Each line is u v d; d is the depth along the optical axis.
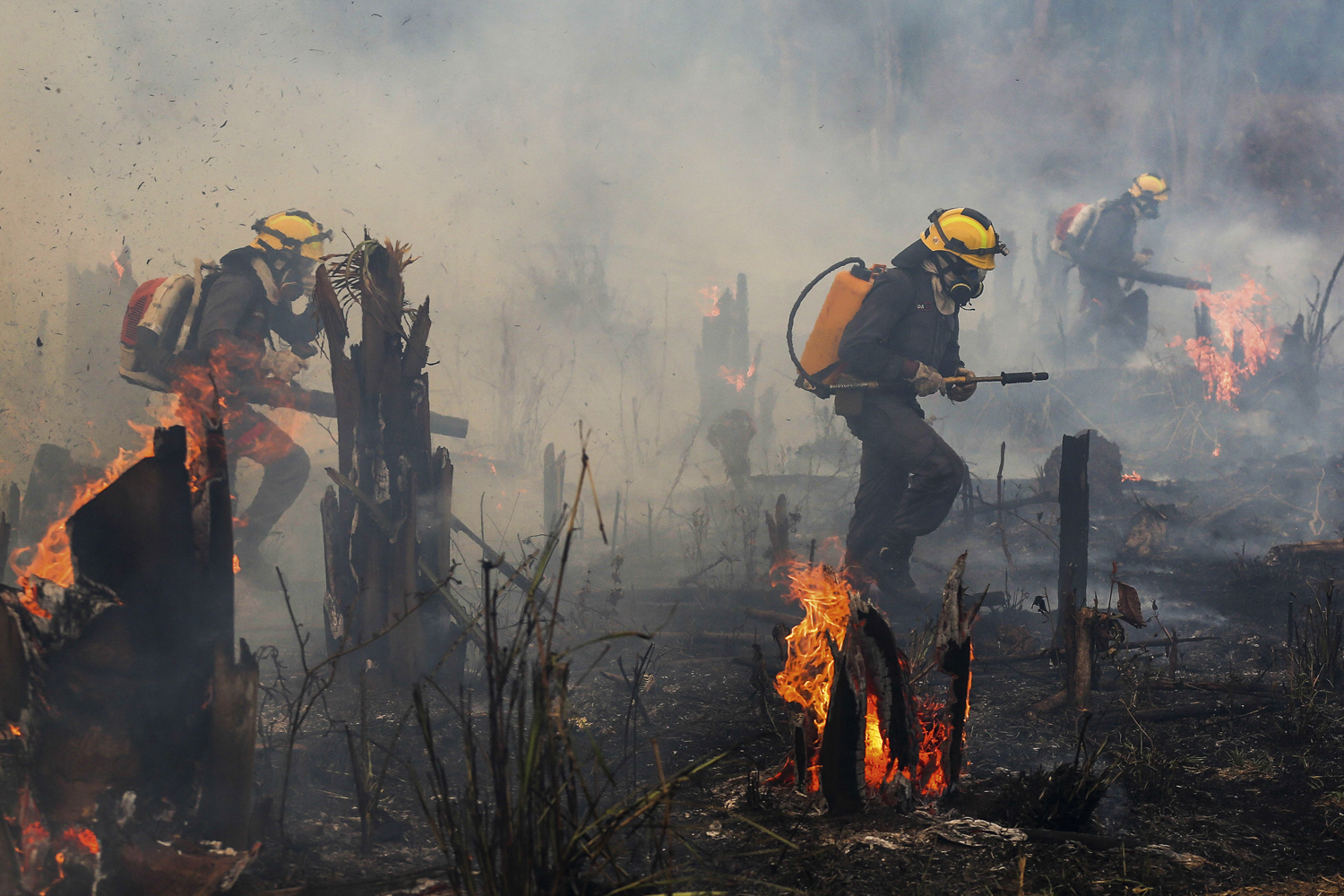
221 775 2.31
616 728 3.58
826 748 2.81
